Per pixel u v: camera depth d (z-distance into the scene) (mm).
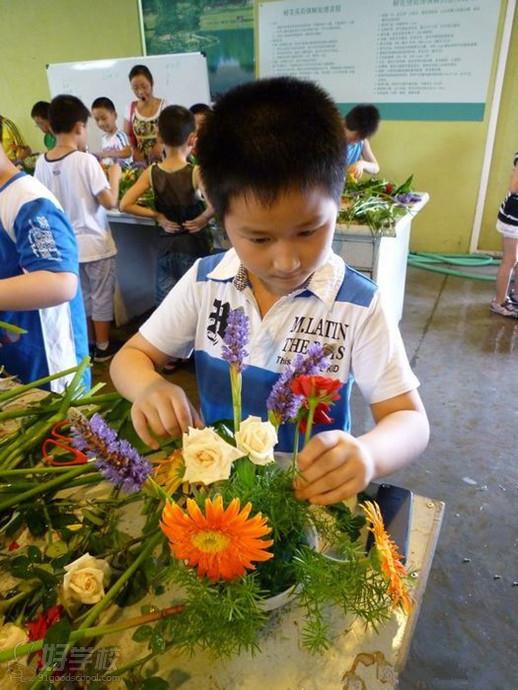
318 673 524
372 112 3193
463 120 4047
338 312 802
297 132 548
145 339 910
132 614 573
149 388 738
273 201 552
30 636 546
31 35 5090
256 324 828
